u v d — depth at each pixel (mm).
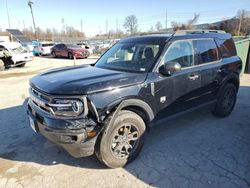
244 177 3041
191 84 4027
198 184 2914
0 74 12445
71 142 2822
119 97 3072
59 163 3396
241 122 4879
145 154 3609
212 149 3762
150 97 3430
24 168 3285
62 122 2812
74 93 2822
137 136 3383
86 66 4223
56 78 3305
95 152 3102
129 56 3996
